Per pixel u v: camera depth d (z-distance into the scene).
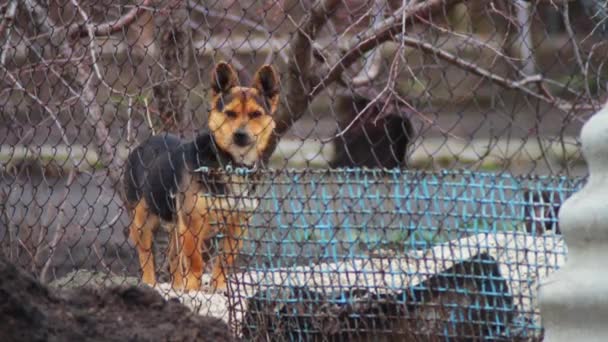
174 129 11.81
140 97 10.64
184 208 10.65
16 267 7.05
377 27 9.34
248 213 8.52
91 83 11.19
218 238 8.81
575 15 10.77
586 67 8.26
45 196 12.71
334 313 8.10
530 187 7.51
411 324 7.86
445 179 8.30
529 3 9.73
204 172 9.08
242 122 11.34
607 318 5.97
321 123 15.71
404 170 8.27
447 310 7.75
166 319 7.38
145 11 10.80
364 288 8.01
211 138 11.25
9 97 10.75
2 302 6.49
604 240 6.06
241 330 8.55
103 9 11.69
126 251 12.95
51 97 10.59
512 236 7.81
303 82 10.77
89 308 7.30
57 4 11.20
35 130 10.91
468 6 9.78
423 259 7.80
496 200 7.59
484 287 7.68
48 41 10.59
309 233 8.39
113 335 6.96
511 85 8.71
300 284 8.39
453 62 9.66
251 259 8.50
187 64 11.40
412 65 12.26
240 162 11.36
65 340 6.64
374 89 11.39
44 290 7.11
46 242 11.34
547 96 9.27
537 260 7.54
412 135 10.51
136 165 11.63
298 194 8.21
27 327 6.52
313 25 10.10
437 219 7.74
